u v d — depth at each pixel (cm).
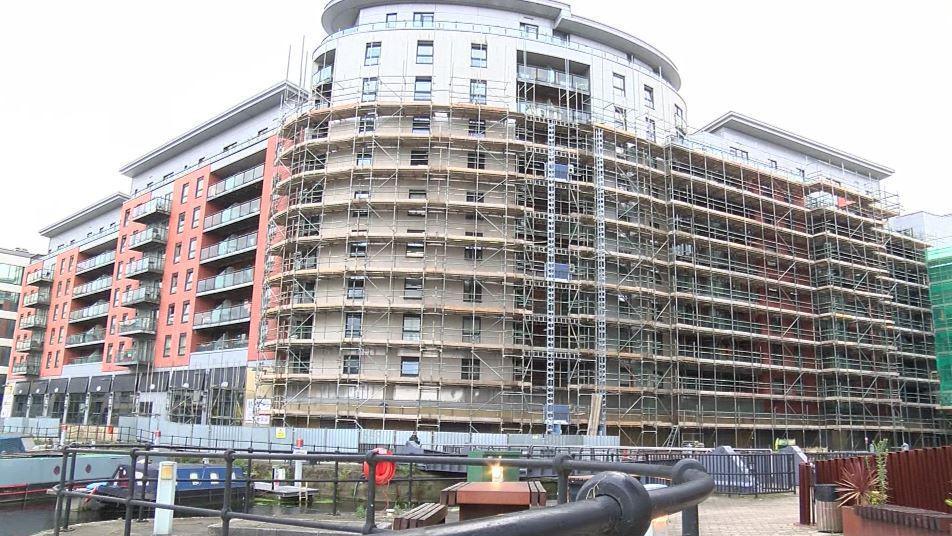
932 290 6194
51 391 7869
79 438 4881
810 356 5366
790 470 2133
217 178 6025
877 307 5872
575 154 4547
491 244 4219
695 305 4694
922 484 1380
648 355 4391
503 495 816
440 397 4006
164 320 6053
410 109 4416
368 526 546
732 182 5425
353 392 4009
